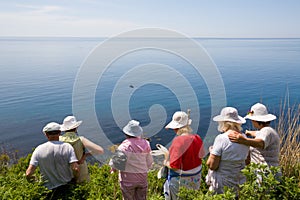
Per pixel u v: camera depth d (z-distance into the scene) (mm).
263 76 37500
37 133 19125
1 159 5832
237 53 101812
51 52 123188
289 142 4656
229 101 21484
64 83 34469
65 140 4160
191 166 3615
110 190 4090
